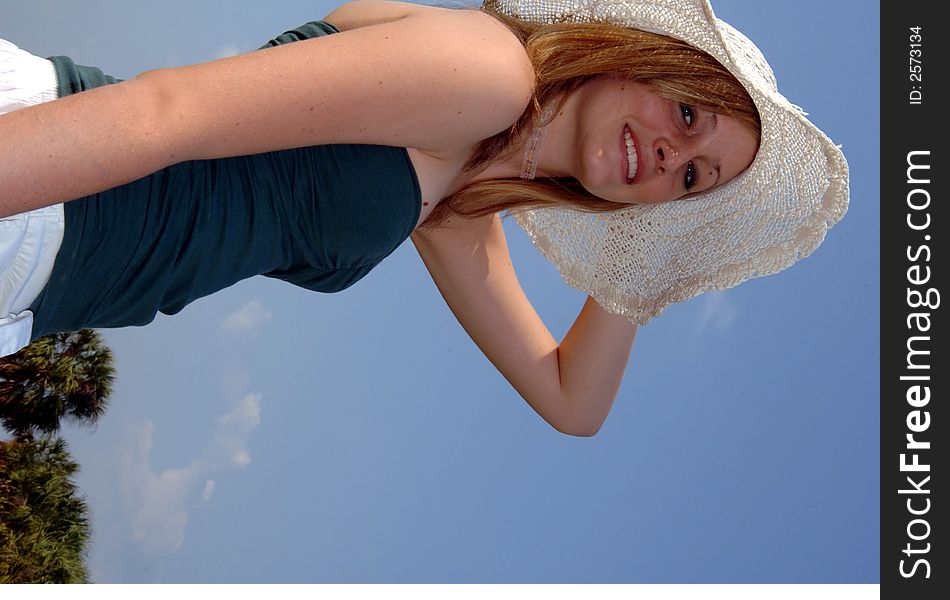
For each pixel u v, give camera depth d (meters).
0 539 4.45
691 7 1.64
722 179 1.83
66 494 4.71
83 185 1.22
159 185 1.51
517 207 1.92
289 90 1.31
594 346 2.14
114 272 1.53
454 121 1.44
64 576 4.62
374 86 1.35
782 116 1.76
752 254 1.99
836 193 1.88
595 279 2.09
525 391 2.16
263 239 1.60
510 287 2.12
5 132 1.18
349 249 1.64
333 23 1.68
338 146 1.57
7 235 1.39
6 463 4.53
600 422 2.20
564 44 1.64
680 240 2.00
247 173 1.56
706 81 1.69
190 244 1.54
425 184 1.62
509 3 1.74
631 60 1.66
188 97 1.26
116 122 1.22
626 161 1.72
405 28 1.39
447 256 2.03
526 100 1.52
